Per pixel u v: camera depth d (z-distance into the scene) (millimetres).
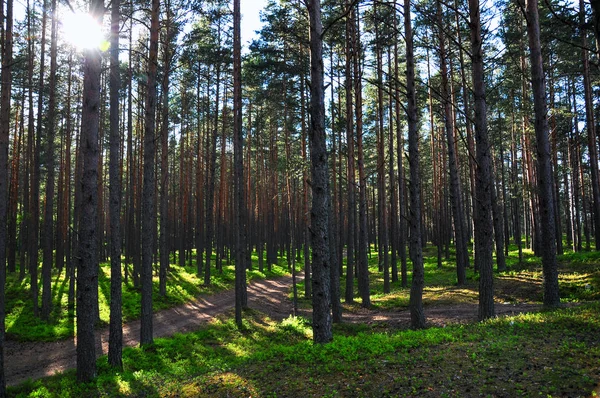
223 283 31297
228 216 43594
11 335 17188
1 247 11773
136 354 13742
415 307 12609
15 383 12359
